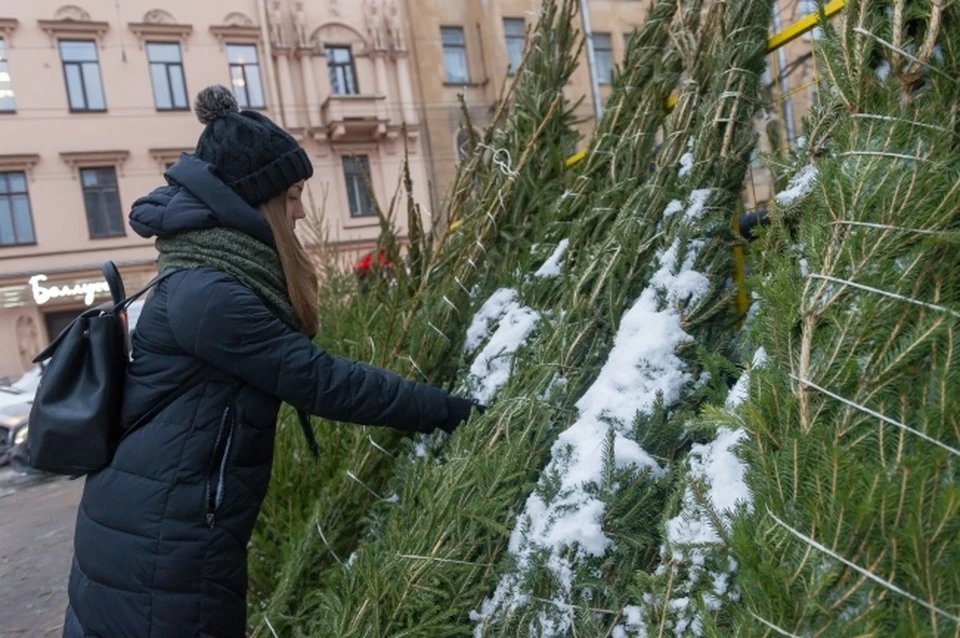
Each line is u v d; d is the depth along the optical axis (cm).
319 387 134
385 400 142
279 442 265
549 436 157
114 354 139
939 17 107
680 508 125
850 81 116
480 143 256
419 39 1673
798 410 106
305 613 184
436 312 214
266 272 138
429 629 143
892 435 95
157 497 130
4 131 1484
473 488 154
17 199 1507
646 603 120
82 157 1530
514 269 223
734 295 151
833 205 112
